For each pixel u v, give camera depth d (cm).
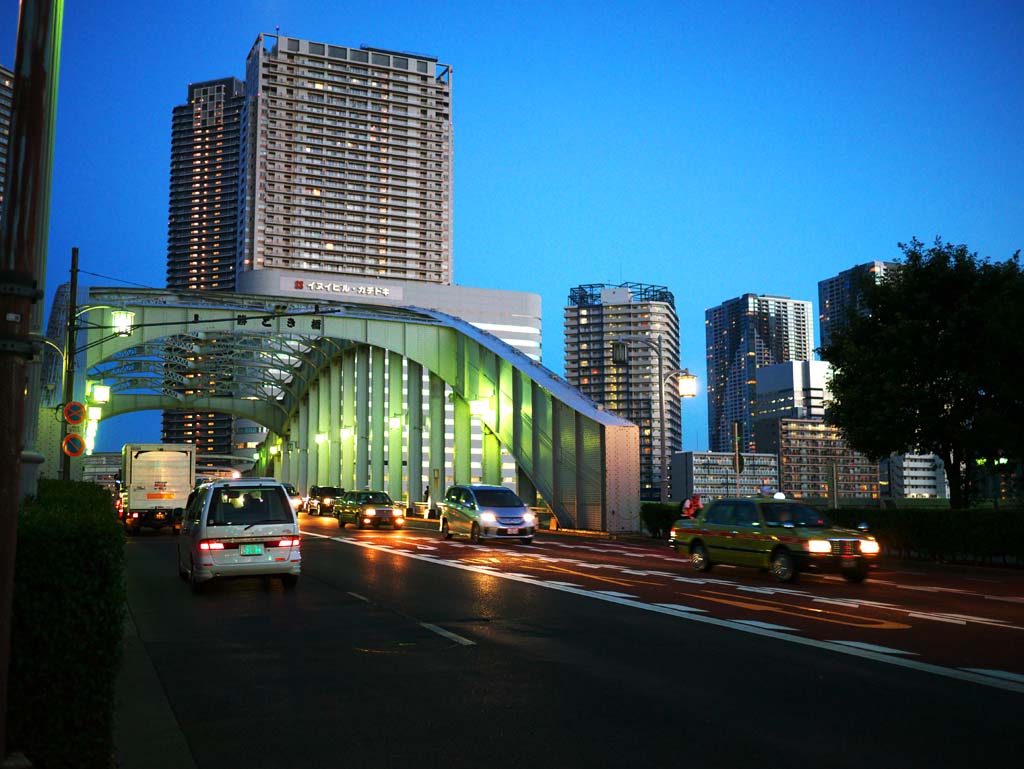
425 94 19300
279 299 4550
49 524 429
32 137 358
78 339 4062
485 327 14575
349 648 893
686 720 602
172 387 7869
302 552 2252
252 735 574
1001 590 1463
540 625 1040
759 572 1767
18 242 348
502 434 4219
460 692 691
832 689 696
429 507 4541
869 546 1547
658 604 1233
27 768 346
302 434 7269
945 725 588
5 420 338
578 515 3447
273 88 17975
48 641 415
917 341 2362
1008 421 2234
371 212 18388
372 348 5391
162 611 1185
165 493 3300
